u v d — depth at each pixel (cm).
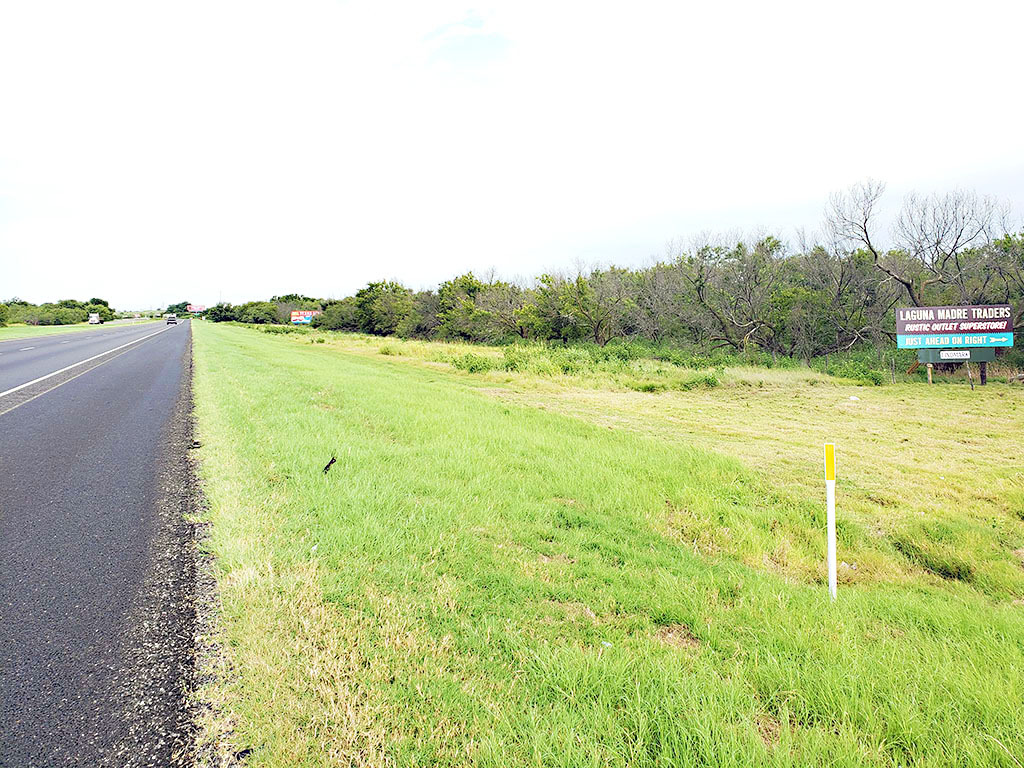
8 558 354
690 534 557
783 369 2208
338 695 240
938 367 2003
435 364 2420
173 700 231
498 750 219
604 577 409
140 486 499
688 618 359
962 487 728
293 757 206
